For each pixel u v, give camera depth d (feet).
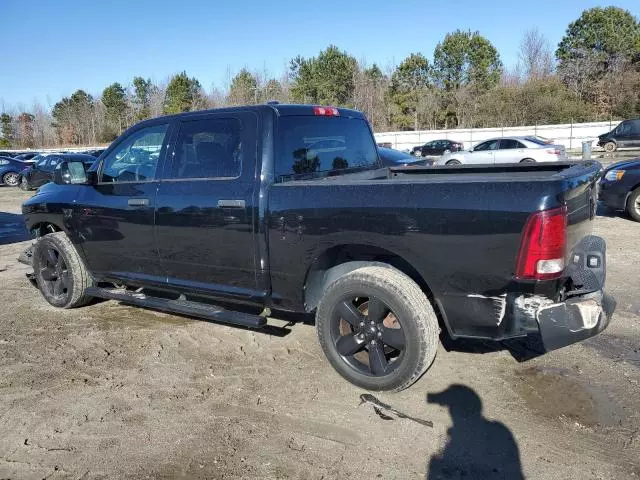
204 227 13.60
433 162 43.88
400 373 11.37
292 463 9.72
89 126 255.70
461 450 9.97
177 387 12.64
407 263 12.14
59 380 13.16
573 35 192.85
